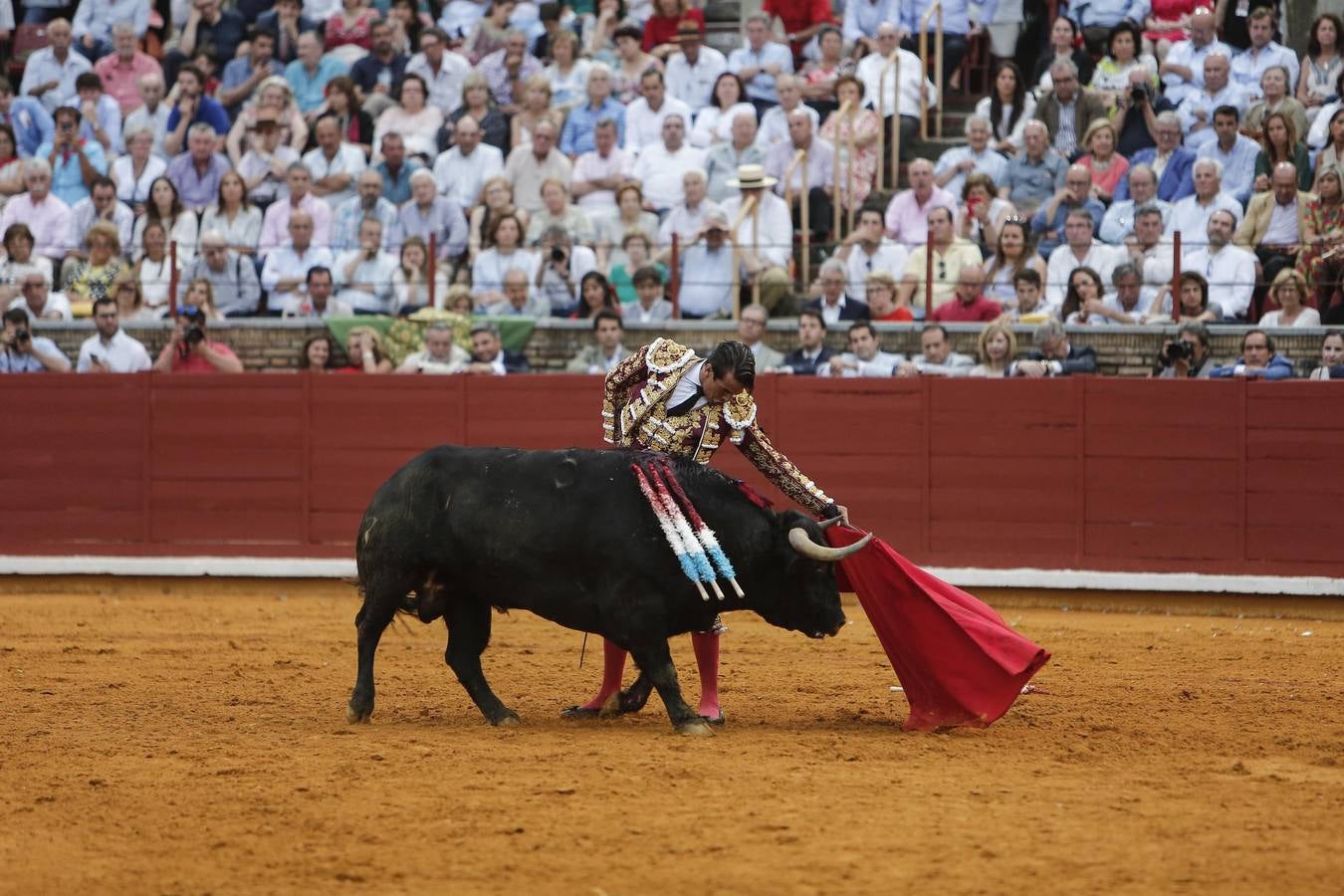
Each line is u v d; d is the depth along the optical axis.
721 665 23.66
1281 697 20.58
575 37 42.88
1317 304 32.75
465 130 39.69
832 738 17.28
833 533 18.06
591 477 17.56
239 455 35.00
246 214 39.34
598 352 35.38
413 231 38.06
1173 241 34.34
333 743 17.05
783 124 39.53
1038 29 41.66
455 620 18.59
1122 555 32.22
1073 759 16.22
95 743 17.17
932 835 12.88
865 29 42.34
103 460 35.34
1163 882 11.64
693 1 45.06
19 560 35.41
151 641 26.59
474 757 16.12
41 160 40.16
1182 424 31.91
